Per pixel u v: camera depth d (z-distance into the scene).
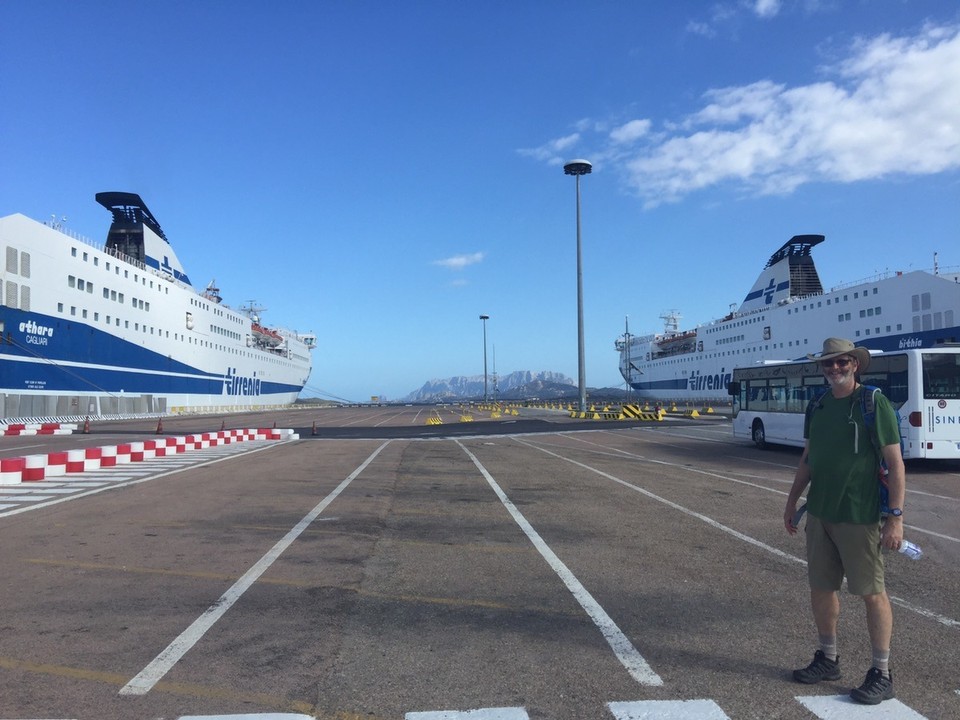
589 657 4.62
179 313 58.59
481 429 35.12
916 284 41.25
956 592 6.21
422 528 9.02
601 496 11.88
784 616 5.51
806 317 51.50
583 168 41.44
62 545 7.91
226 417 57.31
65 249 41.94
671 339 82.50
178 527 8.98
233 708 3.83
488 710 3.82
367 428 38.22
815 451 4.17
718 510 10.49
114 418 47.19
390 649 4.75
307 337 117.06
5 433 32.34
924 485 13.78
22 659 4.53
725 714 3.78
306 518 9.66
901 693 4.06
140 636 4.97
